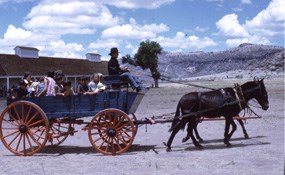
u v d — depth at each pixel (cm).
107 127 1201
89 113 1226
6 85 6206
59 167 1048
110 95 1219
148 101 3988
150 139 1543
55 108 1241
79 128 1953
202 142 1419
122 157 1168
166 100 4028
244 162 1044
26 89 1316
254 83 1338
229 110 1284
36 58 7256
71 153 1262
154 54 9631
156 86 8444
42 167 1041
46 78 1305
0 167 1064
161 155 1184
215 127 1842
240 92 1301
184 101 1282
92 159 1152
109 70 1273
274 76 15462
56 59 7881
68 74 7625
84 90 1343
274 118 2069
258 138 1453
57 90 1330
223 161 1064
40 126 1306
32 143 1499
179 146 1350
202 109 1275
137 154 1212
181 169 982
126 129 1222
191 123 1303
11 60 6488
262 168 967
